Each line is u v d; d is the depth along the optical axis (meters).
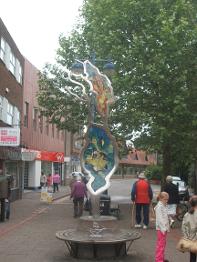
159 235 11.07
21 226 18.34
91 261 11.78
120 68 23.55
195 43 23.14
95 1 26.34
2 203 19.86
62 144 57.50
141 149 25.58
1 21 27.78
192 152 24.67
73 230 13.26
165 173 25.77
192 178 43.03
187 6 23.70
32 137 41.69
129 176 108.75
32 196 36.81
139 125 24.09
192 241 10.11
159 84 22.48
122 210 25.72
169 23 22.22
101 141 13.52
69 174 61.34
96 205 13.03
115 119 24.59
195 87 23.05
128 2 24.02
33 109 41.72
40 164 45.53
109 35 24.42
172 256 12.50
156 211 11.18
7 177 20.52
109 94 13.66
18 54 33.88
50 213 23.98
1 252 12.80
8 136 23.91
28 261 11.65
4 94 28.86
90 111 13.73
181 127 22.89
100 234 12.32
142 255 12.52
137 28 24.36
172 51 22.42
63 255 12.43
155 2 23.91
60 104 29.98
